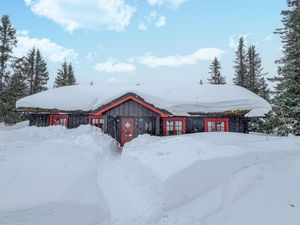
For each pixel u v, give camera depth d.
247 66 42.19
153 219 6.34
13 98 33.31
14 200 6.93
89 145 13.33
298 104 21.77
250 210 6.19
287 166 8.41
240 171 8.18
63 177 8.56
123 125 19.91
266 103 20.64
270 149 12.03
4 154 10.16
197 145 11.77
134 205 7.20
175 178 8.79
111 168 10.73
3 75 33.41
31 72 51.09
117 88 24.19
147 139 15.31
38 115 21.00
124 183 8.84
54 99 21.67
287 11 26.20
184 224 5.95
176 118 19.97
